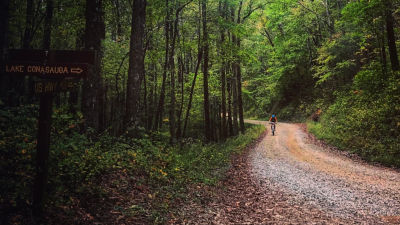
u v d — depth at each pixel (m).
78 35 12.41
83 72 3.68
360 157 12.36
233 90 23.09
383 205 5.93
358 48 23.20
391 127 13.06
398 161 10.42
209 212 5.46
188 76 23.11
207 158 11.57
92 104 8.14
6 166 4.02
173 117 15.52
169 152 9.52
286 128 29.22
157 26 15.10
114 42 15.02
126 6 14.50
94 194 4.81
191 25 17.12
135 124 9.20
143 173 6.84
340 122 18.78
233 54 18.12
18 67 3.69
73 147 4.98
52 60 3.69
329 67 26.44
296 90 41.31
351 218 5.20
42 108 3.64
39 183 3.64
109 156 6.67
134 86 9.34
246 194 7.13
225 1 17.20
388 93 15.53
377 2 14.53
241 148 16.12
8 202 3.62
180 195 6.16
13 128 4.81
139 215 4.65
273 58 38.00
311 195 6.91
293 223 4.95
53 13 12.30
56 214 3.84
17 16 10.49
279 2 25.00
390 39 16.38
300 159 12.62
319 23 30.78
